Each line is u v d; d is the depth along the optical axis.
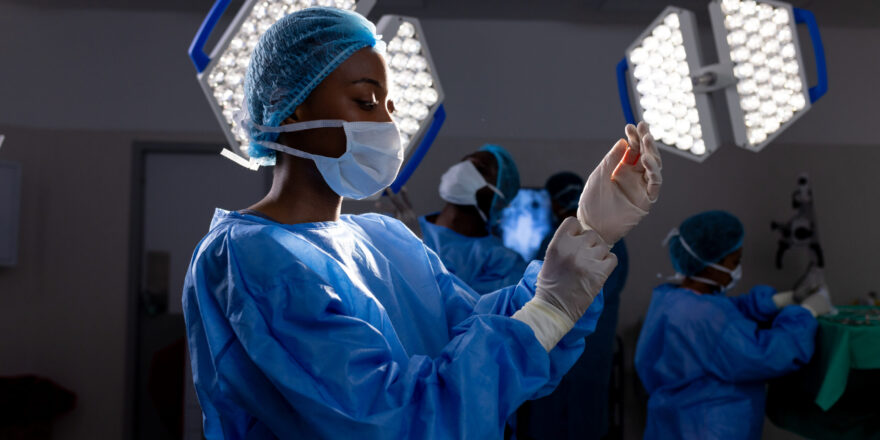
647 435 2.64
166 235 4.17
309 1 1.24
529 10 4.11
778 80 1.48
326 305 0.81
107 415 4.05
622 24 4.31
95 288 4.09
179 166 4.20
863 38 4.38
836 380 2.50
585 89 4.28
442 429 0.80
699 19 4.13
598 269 0.90
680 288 2.72
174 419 3.63
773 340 2.46
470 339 0.85
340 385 0.79
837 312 2.85
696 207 4.21
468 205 2.67
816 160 4.27
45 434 3.87
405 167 1.37
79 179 4.12
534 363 0.86
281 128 0.93
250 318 0.81
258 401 0.83
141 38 4.18
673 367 2.56
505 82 4.26
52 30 4.14
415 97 1.34
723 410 2.47
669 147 1.54
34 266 4.06
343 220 1.06
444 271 1.15
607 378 2.87
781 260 4.11
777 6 1.45
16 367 3.99
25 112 4.08
